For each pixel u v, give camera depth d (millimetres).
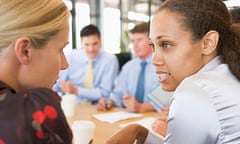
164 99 2127
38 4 621
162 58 853
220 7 855
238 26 879
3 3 597
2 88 598
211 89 790
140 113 2135
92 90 2877
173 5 833
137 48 2756
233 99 781
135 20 8250
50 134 543
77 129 1281
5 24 597
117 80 3033
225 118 765
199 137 767
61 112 579
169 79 866
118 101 2617
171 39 823
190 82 813
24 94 581
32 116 542
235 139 764
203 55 843
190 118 770
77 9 5766
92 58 3139
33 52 622
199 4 826
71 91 2723
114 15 7555
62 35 659
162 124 1461
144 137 1133
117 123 1850
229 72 842
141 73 2729
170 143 801
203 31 817
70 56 3229
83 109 2293
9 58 611
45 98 577
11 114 544
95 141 1460
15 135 530
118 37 7465
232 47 857
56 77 680
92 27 3174
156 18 853
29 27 606
